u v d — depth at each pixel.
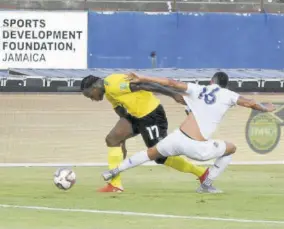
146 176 41.75
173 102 50.09
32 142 49.22
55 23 70.88
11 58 70.25
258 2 79.12
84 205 28.31
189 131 30.64
